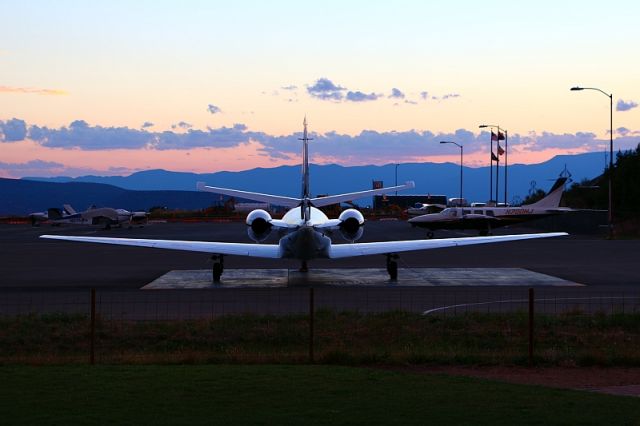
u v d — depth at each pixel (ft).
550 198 221.25
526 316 60.18
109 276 100.17
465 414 33.12
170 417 32.45
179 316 64.08
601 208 279.28
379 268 109.70
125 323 58.39
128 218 262.26
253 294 79.66
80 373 41.37
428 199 503.20
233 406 34.30
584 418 32.60
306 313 63.87
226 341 52.70
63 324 57.93
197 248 89.30
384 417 32.50
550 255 133.49
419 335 54.39
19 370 42.32
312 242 85.20
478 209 213.87
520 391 37.63
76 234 215.72
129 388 37.70
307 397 36.04
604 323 57.57
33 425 31.22
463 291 81.97
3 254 140.36
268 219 88.94
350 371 42.24
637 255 132.87
